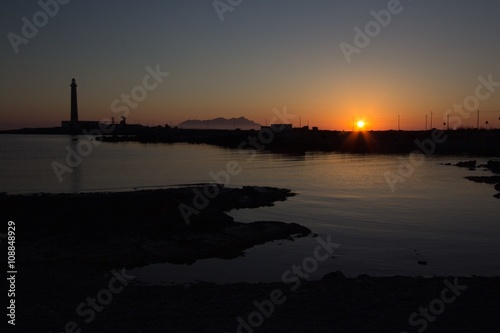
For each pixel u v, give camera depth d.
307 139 110.56
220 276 12.74
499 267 14.17
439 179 40.44
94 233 15.96
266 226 18.36
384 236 18.31
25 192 30.84
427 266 14.22
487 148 77.62
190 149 101.06
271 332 7.69
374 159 66.69
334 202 27.28
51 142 148.12
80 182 37.91
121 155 78.81
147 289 10.50
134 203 21.88
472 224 20.92
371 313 8.59
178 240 15.68
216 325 8.01
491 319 8.27
